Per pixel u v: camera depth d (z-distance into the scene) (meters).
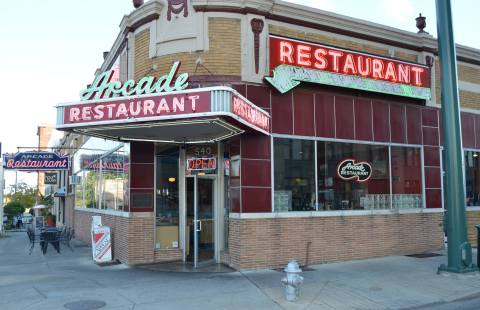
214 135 12.24
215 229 13.13
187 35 12.38
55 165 25.39
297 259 12.45
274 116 12.54
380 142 14.32
